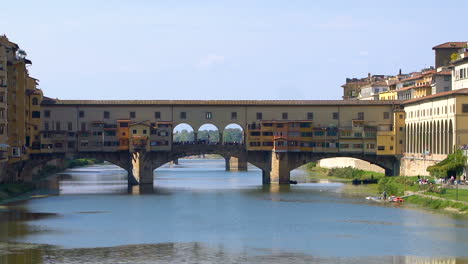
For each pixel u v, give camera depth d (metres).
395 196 159.62
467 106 164.62
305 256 102.25
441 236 114.12
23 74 179.62
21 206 149.88
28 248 106.75
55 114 196.75
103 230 121.31
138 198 165.50
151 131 197.75
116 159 198.38
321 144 199.50
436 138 176.25
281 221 130.50
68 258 100.88
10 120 176.50
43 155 194.50
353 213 138.38
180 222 129.88
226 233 118.94
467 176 160.25
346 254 103.06
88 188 189.38
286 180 199.88
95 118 197.75
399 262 98.69
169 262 99.06
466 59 190.38
